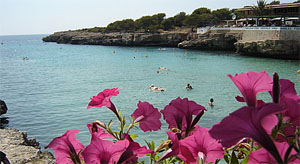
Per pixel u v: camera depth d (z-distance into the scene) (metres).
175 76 40.66
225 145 0.84
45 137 16.88
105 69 50.72
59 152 1.35
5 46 157.75
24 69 53.66
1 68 55.94
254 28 68.88
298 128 1.07
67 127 18.72
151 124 1.46
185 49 93.31
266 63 52.09
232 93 28.45
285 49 57.59
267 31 63.84
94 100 1.47
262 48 61.56
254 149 1.19
